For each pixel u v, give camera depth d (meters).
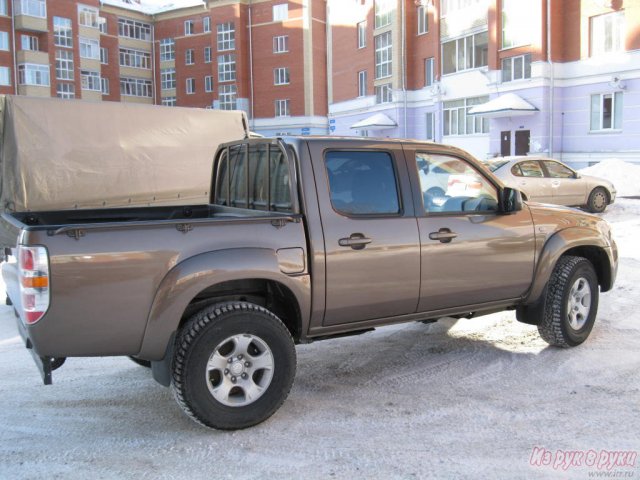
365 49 40.41
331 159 4.34
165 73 66.81
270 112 55.94
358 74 41.62
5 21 52.25
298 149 4.23
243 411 3.92
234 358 3.91
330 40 44.88
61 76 56.22
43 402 4.52
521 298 5.23
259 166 4.75
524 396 4.46
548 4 26.52
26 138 8.49
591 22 25.83
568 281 5.31
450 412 4.21
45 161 8.60
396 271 4.44
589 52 25.95
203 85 63.38
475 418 4.10
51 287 3.43
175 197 9.61
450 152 4.88
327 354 5.57
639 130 24.23
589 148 26.25
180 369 3.74
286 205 4.37
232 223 3.92
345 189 4.36
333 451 3.67
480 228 4.84
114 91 64.06
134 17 65.38
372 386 4.75
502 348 5.62
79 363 5.41
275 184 4.51
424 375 4.96
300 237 4.11
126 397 4.61
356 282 4.29
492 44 29.38
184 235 3.78
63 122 8.73
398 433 3.90
